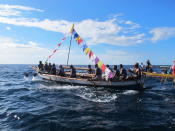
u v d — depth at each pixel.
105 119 9.09
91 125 8.31
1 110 10.53
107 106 11.41
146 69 26.66
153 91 16.45
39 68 25.20
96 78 17.45
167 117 9.41
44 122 8.57
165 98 13.68
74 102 12.45
